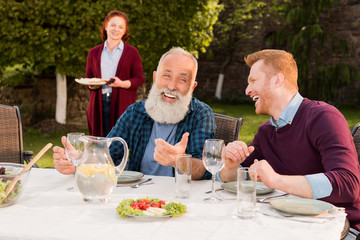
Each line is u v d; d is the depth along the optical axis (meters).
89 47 7.14
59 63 7.54
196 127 2.55
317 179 1.73
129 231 1.37
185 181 1.75
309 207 1.58
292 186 1.72
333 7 14.75
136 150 2.62
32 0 6.91
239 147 2.02
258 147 2.40
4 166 1.79
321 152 1.99
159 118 2.53
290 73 2.17
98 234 1.34
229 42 15.74
